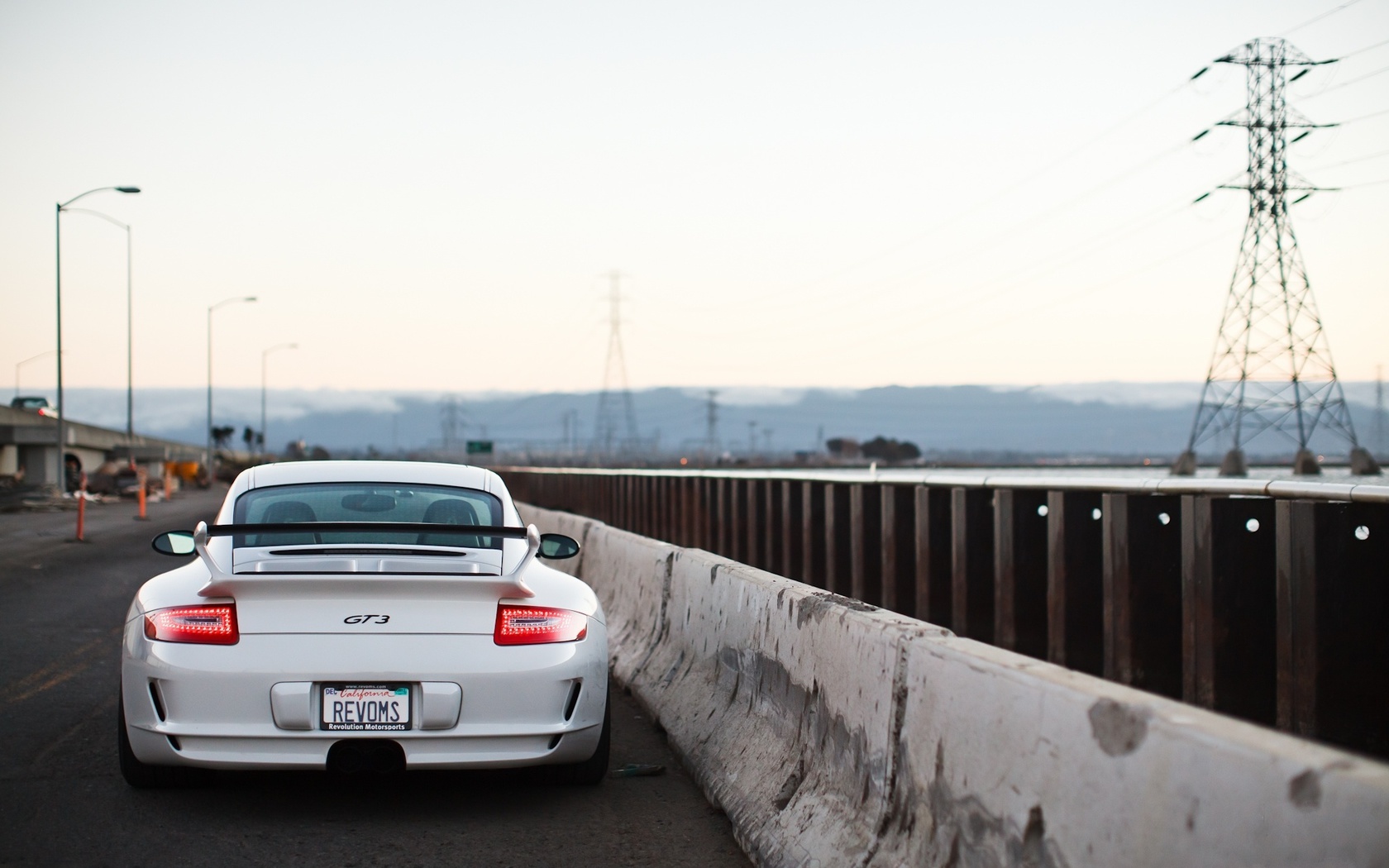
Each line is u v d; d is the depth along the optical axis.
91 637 10.40
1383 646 6.91
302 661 4.75
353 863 4.46
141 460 73.88
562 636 5.07
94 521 30.41
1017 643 10.90
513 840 4.78
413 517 5.96
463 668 4.84
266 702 4.73
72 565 17.56
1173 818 2.43
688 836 4.87
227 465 89.69
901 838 3.68
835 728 4.37
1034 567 11.00
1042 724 2.95
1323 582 6.86
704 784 5.44
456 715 4.82
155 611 4.95
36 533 25.00
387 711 4.79
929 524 12.87
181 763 4.79
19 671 8.55
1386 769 2.06
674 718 6.49
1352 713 6.84
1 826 4.85
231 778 5.64
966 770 3.33
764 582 5.50
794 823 4.36
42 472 58.62
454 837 4.80
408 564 5.18
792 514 18.89
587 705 5.13
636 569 8.80
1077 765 2.78
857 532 15.08
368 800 5.33
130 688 4.90
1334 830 2.05
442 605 4.93
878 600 14.94
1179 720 2.47
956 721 3.42
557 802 5.35
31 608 12.45
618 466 103.44
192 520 30.92
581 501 45.75
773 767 4.85
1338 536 6.91
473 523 5.94
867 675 4.10
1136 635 8.86
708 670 6.33
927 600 12.80
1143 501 8.96
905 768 3.74
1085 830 2.73
